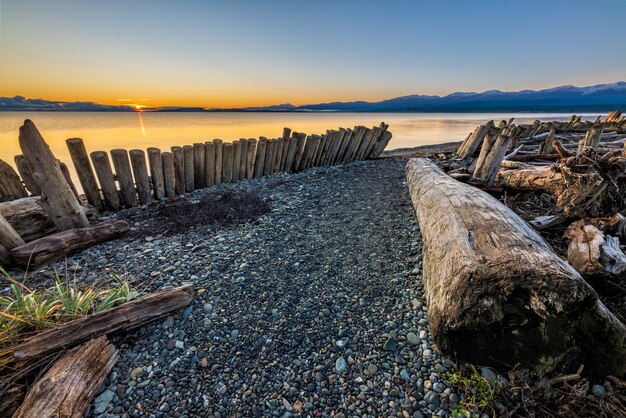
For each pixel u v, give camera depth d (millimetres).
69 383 1635
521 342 1700
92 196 4352
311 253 3311
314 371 1895
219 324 2277
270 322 2303
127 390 1770
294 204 4883
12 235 2918
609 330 1613
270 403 1710
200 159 5543
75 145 4090
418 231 3734
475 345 1774
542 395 1593
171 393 1764
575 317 1627
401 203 4781
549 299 1602
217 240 3596
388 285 2703
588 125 9000
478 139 6996
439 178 3891
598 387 1619
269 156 6656
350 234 3752
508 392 1642
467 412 1590
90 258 3158
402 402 1686
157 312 2258
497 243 1963
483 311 1690
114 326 2062
